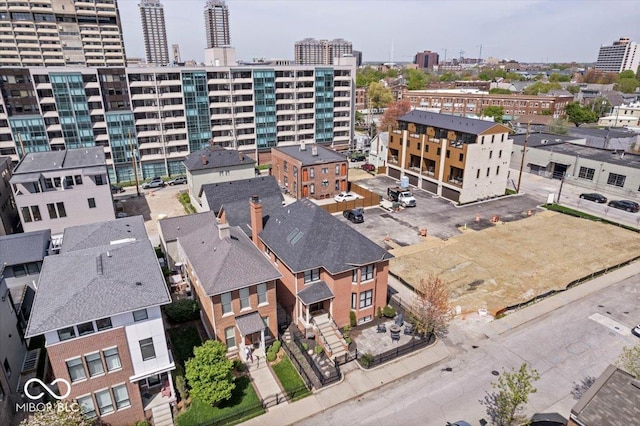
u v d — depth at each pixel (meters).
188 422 25.00
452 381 28.34
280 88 92.38
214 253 31.59
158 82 79.81
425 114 73.69
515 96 139.25
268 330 31.84
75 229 37.53
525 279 41.41
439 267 43.91
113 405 24.30
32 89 73.31
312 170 65.44
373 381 28.36
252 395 27.12
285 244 35.28
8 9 126.56
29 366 28.80
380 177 79.38
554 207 61.44
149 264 27.20
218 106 86.38
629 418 19.47
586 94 172.62
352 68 100.12
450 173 65.44
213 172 63.09
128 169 82.19
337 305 32.88
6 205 51.44
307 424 25.05
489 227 54.62
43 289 24.52
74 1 134.12
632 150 88.62
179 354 30.61
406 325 34.12
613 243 49.59
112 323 23.05
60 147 76.75
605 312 36.00
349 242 33.56
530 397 26.80
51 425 20.38
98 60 142.88
